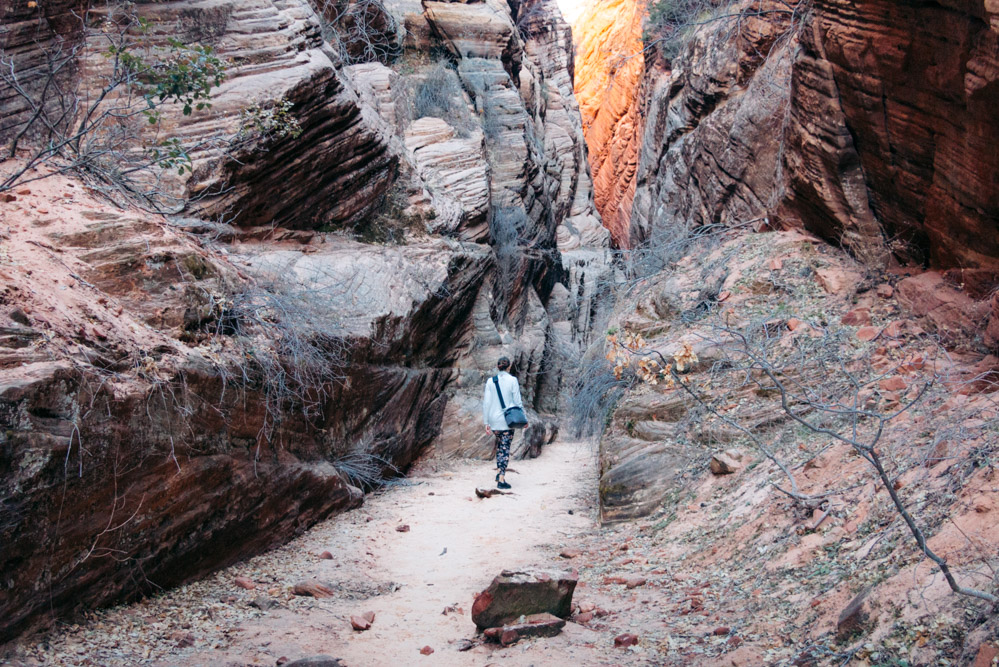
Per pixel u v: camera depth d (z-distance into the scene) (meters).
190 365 5.36
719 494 5.92
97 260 5.64
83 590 4.28
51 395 4.11
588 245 25.41
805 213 8.78
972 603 3.04
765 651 3.56
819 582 3.95
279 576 5.48
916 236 6.89
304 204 9.51
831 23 6.61
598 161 30.86
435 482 9.49
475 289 12.58
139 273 5.79
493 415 8.92
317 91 9.16
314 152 9.28
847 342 6.55
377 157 10.66
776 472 5.52
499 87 17.88
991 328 5.30
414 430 10.33
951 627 3.02
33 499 3.89
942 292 6.19
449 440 11.14
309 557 6.01
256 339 6.51
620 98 28.22
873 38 5.92
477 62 17.83
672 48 19.56
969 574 3.18
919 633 3.09
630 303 10.91
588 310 21.02
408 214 11.32
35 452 3.89
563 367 16.12
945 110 5.36
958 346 5.79
